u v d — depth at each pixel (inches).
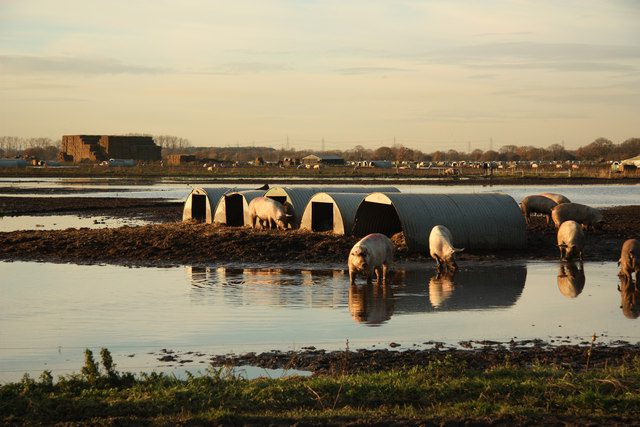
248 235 1371.8
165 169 6884.8
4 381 556.7
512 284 970.1
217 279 1013.2
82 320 761.6
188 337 690.2
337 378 529.3
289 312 796.0
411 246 1226.0
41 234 1469.0
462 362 561.3
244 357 618.5
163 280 1005.2
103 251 1264.8
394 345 654.5
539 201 1688.0
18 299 870.4
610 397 466.3
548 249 1305.4
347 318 765.9
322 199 1443.2
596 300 860.6
